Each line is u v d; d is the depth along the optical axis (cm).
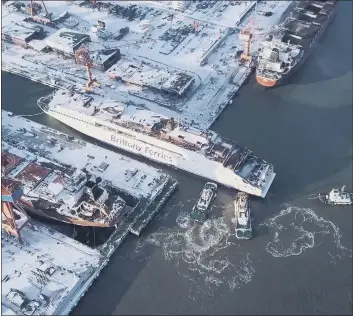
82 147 14350
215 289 11006
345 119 15475
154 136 13650
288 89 16625
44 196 12169
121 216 12094
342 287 11062
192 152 13262
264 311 10612
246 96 16325
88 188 12100
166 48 18112
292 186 13350
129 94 16112
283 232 12219
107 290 10988
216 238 12062
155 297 10844
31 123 15050
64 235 11988
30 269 11194
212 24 19475
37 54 17775
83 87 16100
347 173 13725
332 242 11988
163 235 12125
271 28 19250
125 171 13625
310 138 14788
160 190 13088
